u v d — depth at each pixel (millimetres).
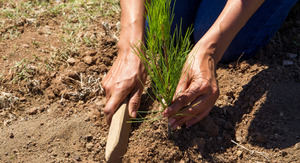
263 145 1320
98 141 1351
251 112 1383
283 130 1337
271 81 1443
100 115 1395
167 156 1293
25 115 1420
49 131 1370
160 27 1191
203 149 1308
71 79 1483
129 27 1371
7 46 1581
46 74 1499
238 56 1540
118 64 1354
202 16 1534
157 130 1326
